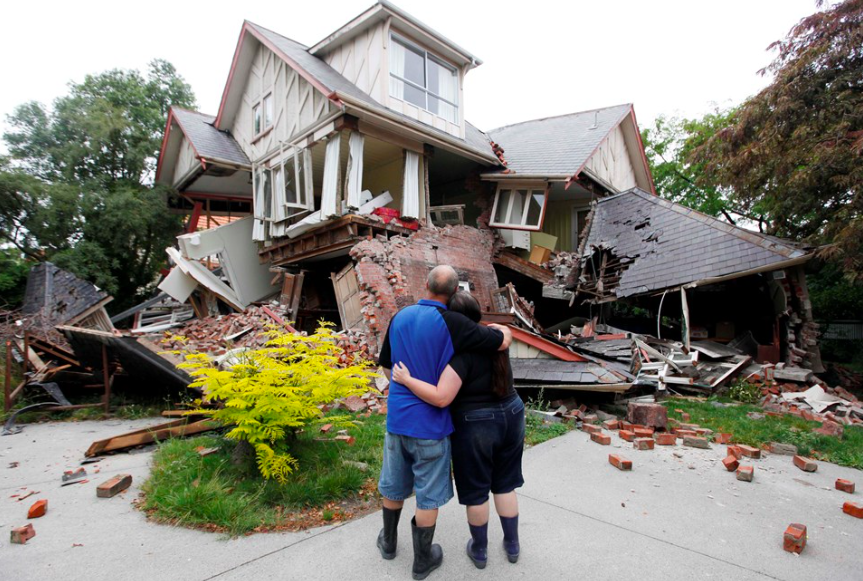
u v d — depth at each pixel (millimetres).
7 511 3291
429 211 12188
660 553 2834
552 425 5852
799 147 9508
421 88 12125
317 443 4391
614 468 4410
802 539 2865
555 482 4027
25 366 7117
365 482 3750
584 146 14156
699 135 20172
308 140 11289
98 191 14297
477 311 2768
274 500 3373
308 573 2545
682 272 9953
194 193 16266
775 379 8383
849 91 9094
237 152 14164
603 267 11844
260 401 3469
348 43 12141
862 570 2684
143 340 6137
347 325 10609
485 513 2596
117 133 15109
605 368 6598
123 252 14555
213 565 2602
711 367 8797
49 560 2627
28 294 10312
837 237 8305
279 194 12211
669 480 4113
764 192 11281
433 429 2465
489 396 2609
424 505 2473
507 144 17062
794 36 9898
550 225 17391
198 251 12625
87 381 7695
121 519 3172
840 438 5582
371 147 11883
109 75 17766
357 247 9930
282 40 13023
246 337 9109
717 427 5988
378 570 2588
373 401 6664
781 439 5430
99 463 4383
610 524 3225
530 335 7328
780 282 9477
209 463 3863
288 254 12555
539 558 2752
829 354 15352
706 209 21688
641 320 13914
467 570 2607
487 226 13828
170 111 14758
